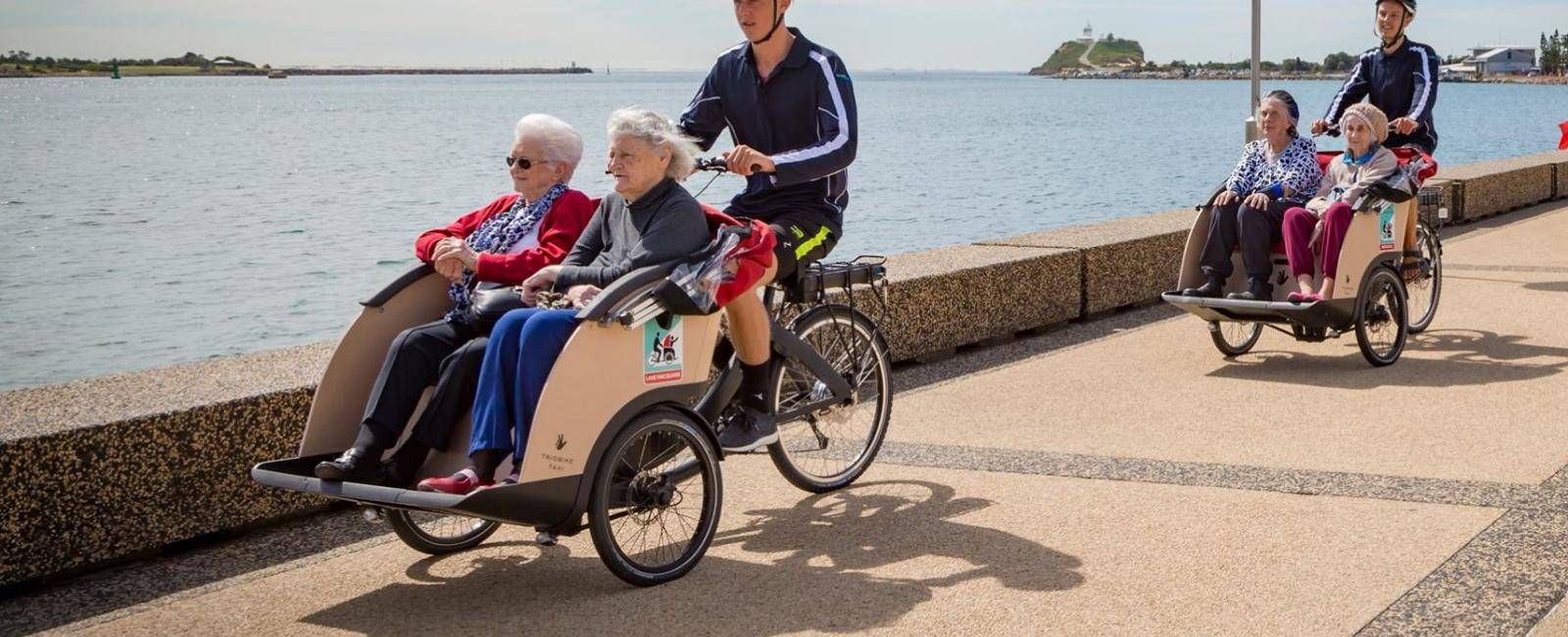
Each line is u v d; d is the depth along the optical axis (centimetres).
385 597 432
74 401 480
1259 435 600
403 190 3588
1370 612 399
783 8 507
